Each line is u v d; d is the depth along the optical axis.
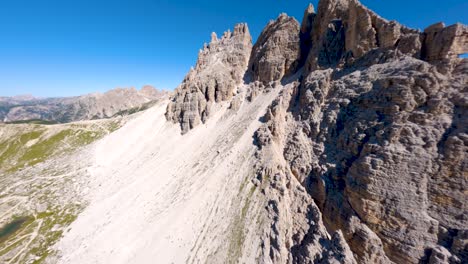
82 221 63.00
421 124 34.03
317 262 31.61
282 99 62.19
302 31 78.25
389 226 31.88
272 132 55.50
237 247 39.31
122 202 65.00
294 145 50.50
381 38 46.19
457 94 32.94
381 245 31.69
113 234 53.53
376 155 35.50
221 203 48.28
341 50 56.94
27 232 62.91
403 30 44.28
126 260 45.59
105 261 46.81
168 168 71.94
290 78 72.56
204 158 66.12
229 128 72.50
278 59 75.94
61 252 53.34
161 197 60.38
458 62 35.41
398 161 33.16
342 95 48.12
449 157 29.97
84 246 52.81
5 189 92.06
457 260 26.08
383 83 40.66
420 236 29.42
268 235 38.34
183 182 61.25
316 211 38.09
